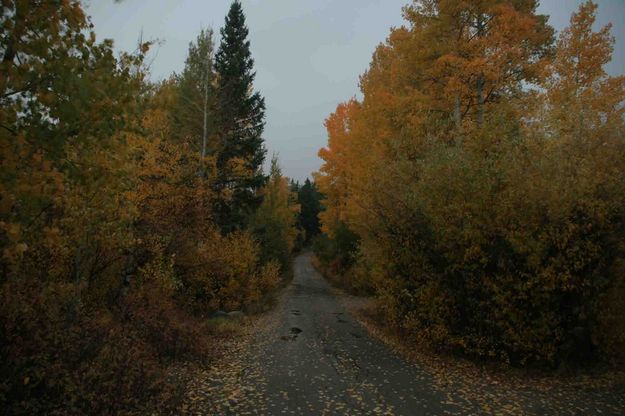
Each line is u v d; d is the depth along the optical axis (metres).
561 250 7.48
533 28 13.35
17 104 3.86
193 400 6.36
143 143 9.04
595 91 12.47
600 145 7.91
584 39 13.47
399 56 17.08
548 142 8.67
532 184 7.67
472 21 13.98
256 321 14.63
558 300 7.69
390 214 9.97
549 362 7.87
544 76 12.97
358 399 6.53
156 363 7.28
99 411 4.94
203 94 18.59
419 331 9.23
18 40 3.79
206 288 14.87
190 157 12.88
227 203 20.58
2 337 4.73
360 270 19.80
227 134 20.64
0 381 4.45
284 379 7.67
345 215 19.91
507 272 7.91
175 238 11.86
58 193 3.98
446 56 12.55
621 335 7.30
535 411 5.94
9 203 3.55
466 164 8.72
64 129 4.05
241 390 6.96
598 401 6.26
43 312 5.61
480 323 8.38
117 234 7.90
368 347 10.42
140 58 5.19
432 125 12.45
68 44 4.09
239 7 23.05
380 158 13.21
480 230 8.19
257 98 22.92
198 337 9.45
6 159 3.66
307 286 28.45
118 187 5.61
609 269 7.33
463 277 8.60
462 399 6.50
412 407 6.17
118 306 9.23
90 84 4.01
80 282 7.44
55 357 5.17
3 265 5.03
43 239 4.71
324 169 27.50
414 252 9.48
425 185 9.14
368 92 20.36
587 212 7.28
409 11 14.18
